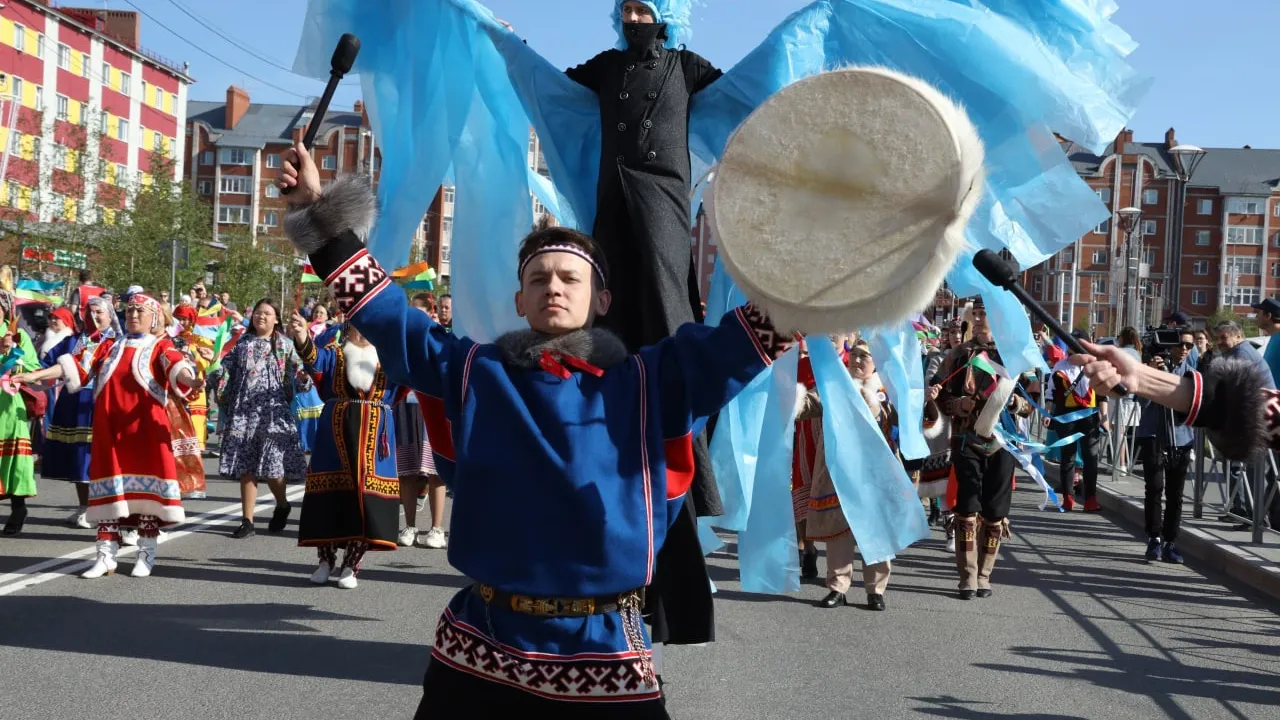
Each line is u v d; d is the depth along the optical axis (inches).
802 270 103.6
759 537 179.5
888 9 166.7
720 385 109.6
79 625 257.8
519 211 190.7
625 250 168.4
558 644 105.5
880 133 101.9
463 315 190.7
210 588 302.8
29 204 1343.5
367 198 116.0
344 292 114.0
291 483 540.1
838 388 185.2
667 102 169.3
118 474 310.0
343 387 309.3
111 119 2559.1
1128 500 546.6
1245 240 4047.7
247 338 392.5
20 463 373.4
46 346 490.9
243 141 3791.8
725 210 107.1
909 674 238.4
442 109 186.2
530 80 178.9
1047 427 563.2
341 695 209.3
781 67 170.9
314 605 285.3
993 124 160.7
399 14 183.9
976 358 331.9
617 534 105.5
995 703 219.1
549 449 106.2
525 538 105.4
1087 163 3949.3
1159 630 293.3
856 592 336.2
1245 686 239.8
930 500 500.1
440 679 107.3
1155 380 107.4
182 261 1104.8
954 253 99.7
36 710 196.5
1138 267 1150.3
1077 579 369.7
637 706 105.6
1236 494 482.3
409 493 386.0
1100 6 162.2
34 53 2273.6
